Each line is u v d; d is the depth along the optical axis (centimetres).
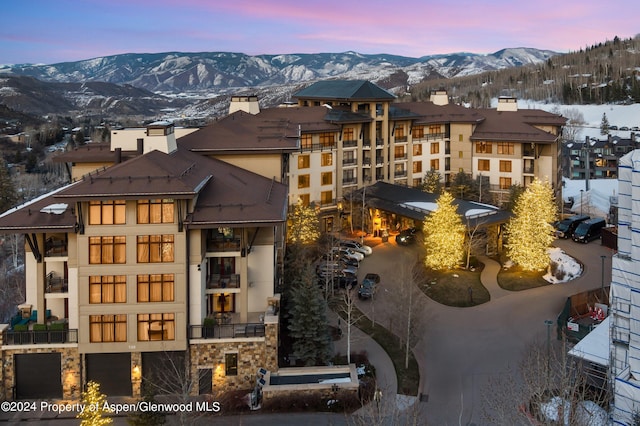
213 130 5216
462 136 8494
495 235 6134
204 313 3566
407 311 4009
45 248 3441
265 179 4678
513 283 5312
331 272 4916
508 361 3772
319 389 3250
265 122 5831
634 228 2795
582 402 2309
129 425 2750
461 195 7769
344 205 7488
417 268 5581
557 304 4812
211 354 3397
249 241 3778
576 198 9281
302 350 3616
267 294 3869
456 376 3606
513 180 8069
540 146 7875
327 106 8025
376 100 7688
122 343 3319
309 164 7188
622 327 2922
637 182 2748
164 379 3341
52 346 3284
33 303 3541
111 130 4594
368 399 3281
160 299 3350
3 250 7388
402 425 3025
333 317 4509
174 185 3284
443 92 9344
